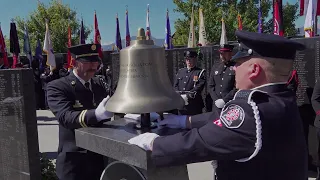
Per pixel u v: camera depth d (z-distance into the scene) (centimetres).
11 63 1017
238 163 131
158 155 129
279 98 130
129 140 132
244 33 133
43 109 1039
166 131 152
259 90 130
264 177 126
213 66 558
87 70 238
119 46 964
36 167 328
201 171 430
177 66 643
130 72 149
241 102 126
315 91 360
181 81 589
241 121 122
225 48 521
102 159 238
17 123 327
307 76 396
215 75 534
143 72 148
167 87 153
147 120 158
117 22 959
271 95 129
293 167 129
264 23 1777
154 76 149
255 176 127
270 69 129
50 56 1010
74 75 240
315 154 402
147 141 130
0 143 353
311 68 392
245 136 121
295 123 132
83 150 233
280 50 126
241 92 133
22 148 327
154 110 142
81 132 155
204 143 125
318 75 387
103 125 169
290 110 130
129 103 143
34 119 324
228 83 507
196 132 129
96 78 258
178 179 157
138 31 154
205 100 585
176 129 157
